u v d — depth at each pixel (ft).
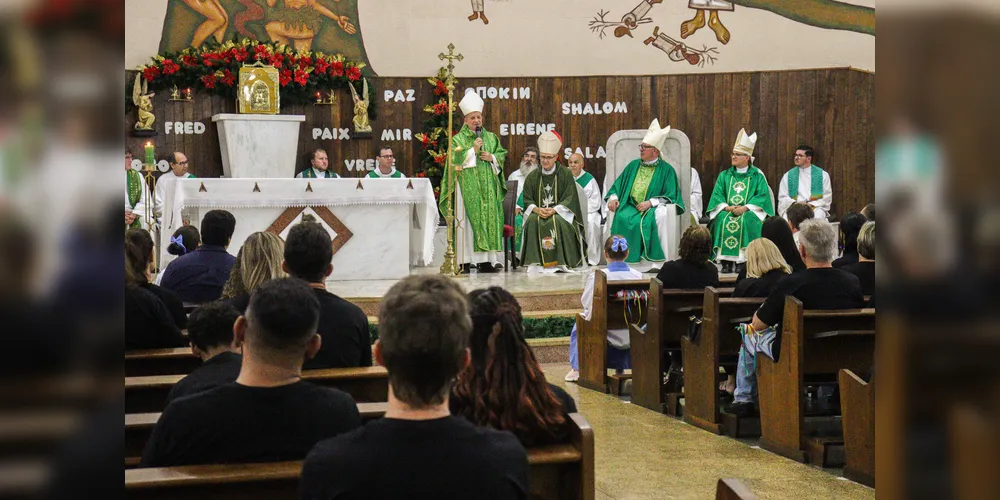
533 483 8.34
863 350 16.38
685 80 40.11
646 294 21.83
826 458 15.19
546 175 34.94
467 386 8.22
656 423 18.66
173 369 12.94
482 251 34.22
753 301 17.76
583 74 41.14
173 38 38.29
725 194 37.55
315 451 6.06
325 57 38.88
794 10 40.96
